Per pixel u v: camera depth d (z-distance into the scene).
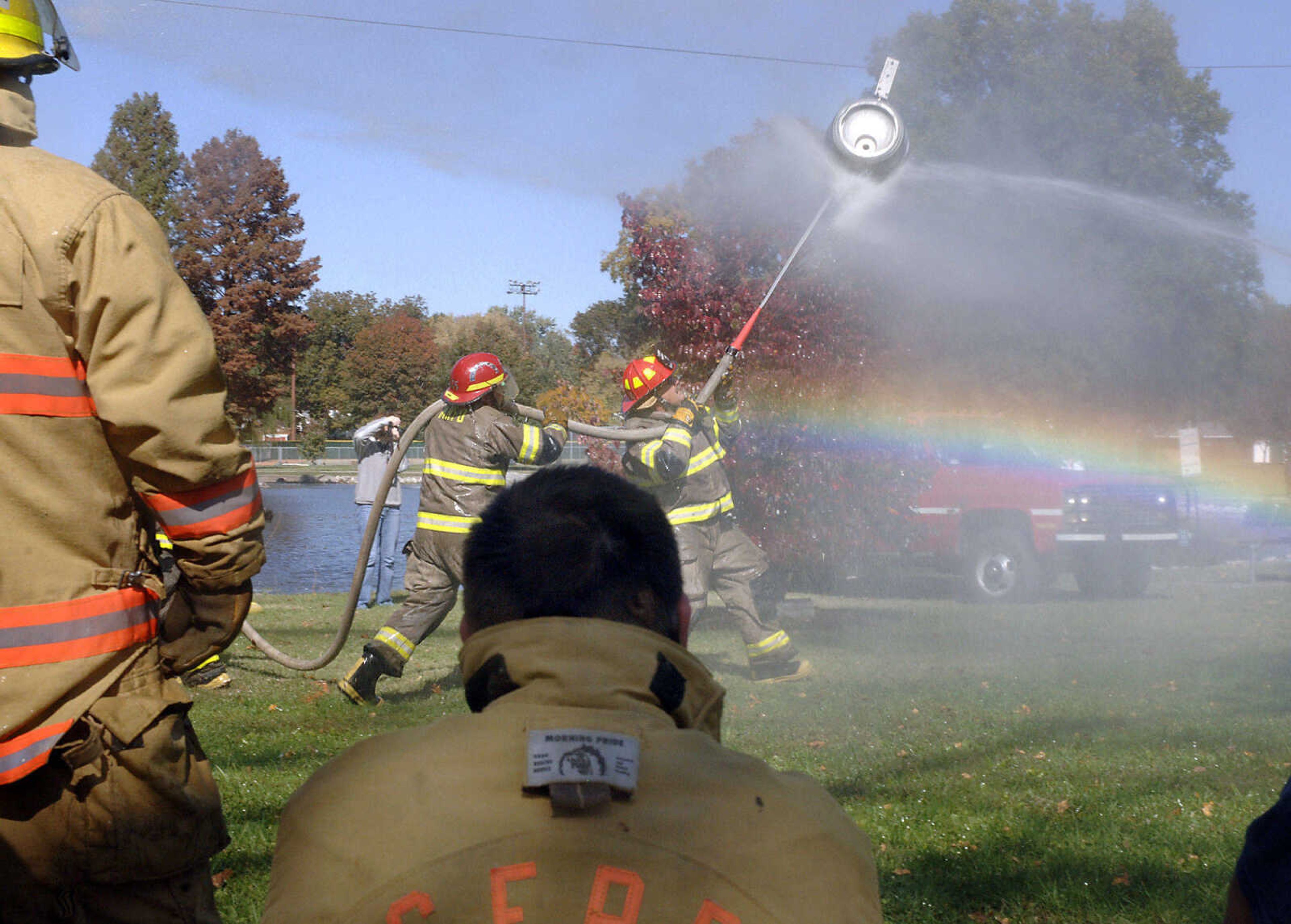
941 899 3.77
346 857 1.18
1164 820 4.55
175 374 1.99
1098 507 13.86
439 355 81.31
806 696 7.32
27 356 1.94
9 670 1.90
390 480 6.11
